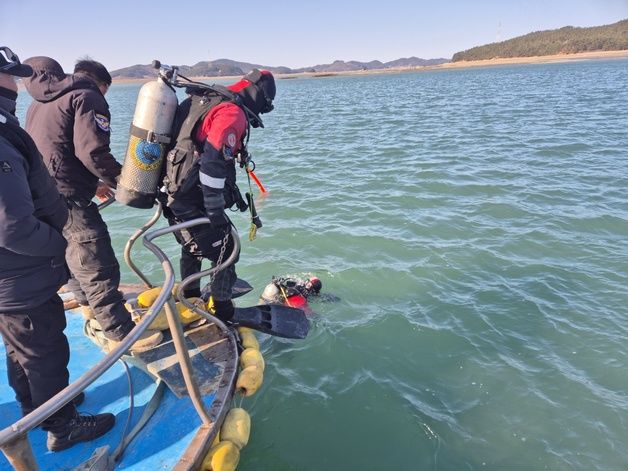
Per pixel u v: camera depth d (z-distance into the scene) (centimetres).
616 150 1359
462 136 1788
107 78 347
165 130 315
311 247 759
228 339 376
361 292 615
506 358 483
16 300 242
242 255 736
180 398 319
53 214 253
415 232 807
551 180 1077
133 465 276
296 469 361
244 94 338
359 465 365
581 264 671
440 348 500
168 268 267
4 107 234
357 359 483
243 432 309
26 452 175
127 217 927
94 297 336
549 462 368
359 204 964
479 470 362
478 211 898
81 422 293
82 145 305
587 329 525
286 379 454
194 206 341
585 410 416
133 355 353
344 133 2083
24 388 283
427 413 414
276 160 1480
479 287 619
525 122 2088
